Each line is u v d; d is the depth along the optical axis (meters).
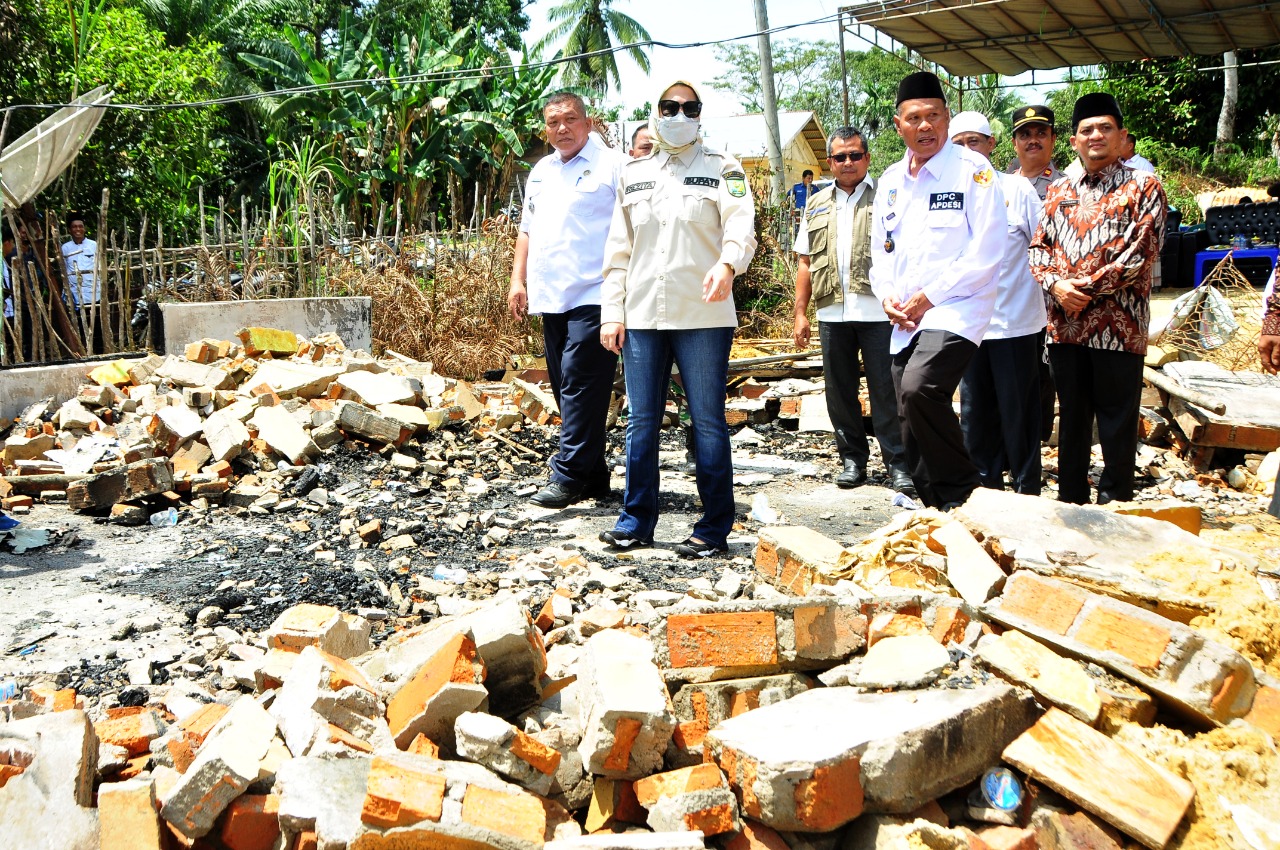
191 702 2.93
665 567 4.28
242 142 29.25
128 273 9.48
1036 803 2.33
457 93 22.05
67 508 5.34
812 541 3.61
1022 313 5.02
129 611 3.80
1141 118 23.80
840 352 6.01
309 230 11.07
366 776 2.23
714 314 4.33
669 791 2.29
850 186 6.00
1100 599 2.67
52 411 6.61
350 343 8.62
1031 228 5.05
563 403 5.38
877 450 7.15
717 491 4.44
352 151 21.91
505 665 2.59
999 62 14.69
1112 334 4.62
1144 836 2.20
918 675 2.59
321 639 2.94
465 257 10.85
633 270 4.38
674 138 4.26
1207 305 7.87
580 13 39.97
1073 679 2.53
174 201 17.23
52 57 14.43
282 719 2.39
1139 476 6.21
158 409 6.26
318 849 2.04
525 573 4.11
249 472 5.70
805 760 2.16
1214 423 6.21
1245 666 2.49
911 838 2.18
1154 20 12.38
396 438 6.13
